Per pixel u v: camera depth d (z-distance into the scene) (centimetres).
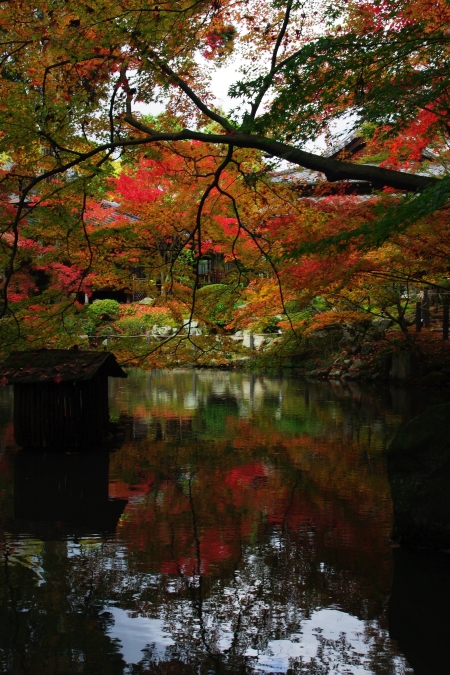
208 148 920
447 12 669
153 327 2431
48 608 433
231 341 991
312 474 780
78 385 941
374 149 1077
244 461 853
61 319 954
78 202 844
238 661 368
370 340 1962
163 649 383
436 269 1028
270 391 1634
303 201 897
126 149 752
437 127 764
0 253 877
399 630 404
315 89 611
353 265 889
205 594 453
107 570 493
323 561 507
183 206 955
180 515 629
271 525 594
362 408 1300
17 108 673
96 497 693
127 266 1012
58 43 656
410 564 500
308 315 2088
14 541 560
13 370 949
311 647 386
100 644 387
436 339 1770
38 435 941
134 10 644
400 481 550
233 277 988
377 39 609
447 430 538
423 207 491
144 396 1555
